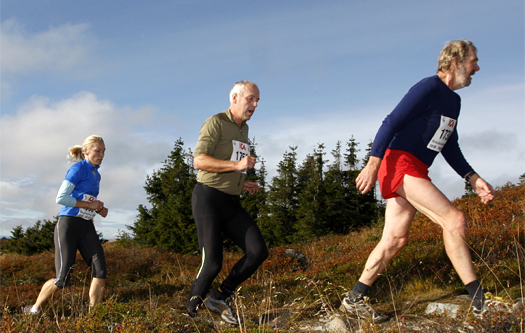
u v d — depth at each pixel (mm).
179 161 32500
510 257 4066
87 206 3826
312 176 35219
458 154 3238
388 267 4066
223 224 3422
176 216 26266
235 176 3363
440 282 3734
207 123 3418
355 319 3000
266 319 3240
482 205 8320
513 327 2113
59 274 3729
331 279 4297
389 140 2717
